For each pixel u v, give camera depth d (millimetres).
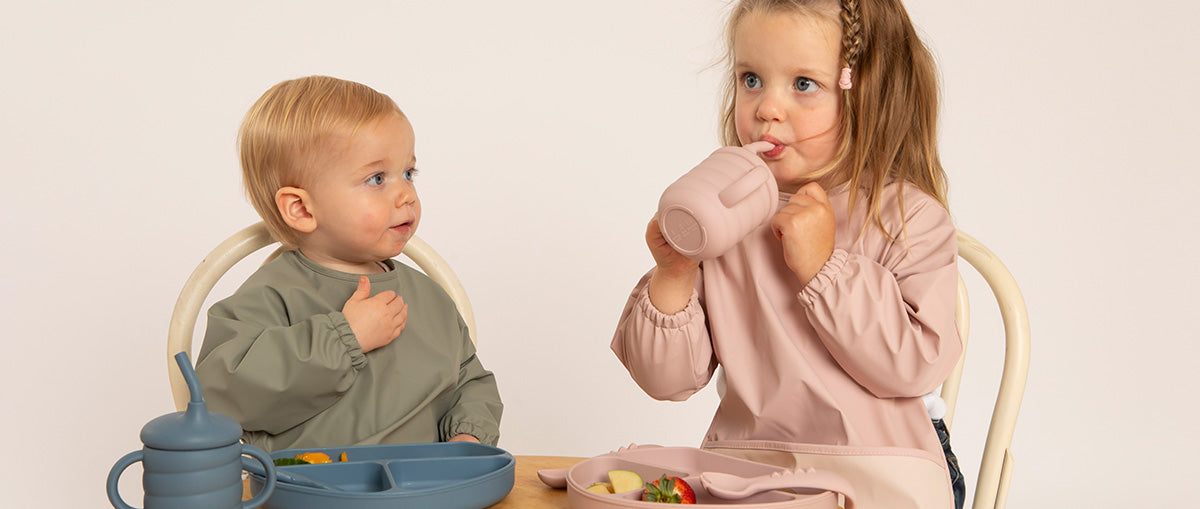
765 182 1000
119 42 2379
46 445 2354
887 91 1203
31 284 2348
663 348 1184
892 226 1185
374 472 905
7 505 2330
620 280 2580
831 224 1101
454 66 2527
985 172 2473
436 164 2518
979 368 2543
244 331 1144
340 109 1205
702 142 2588
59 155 2357
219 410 1123
